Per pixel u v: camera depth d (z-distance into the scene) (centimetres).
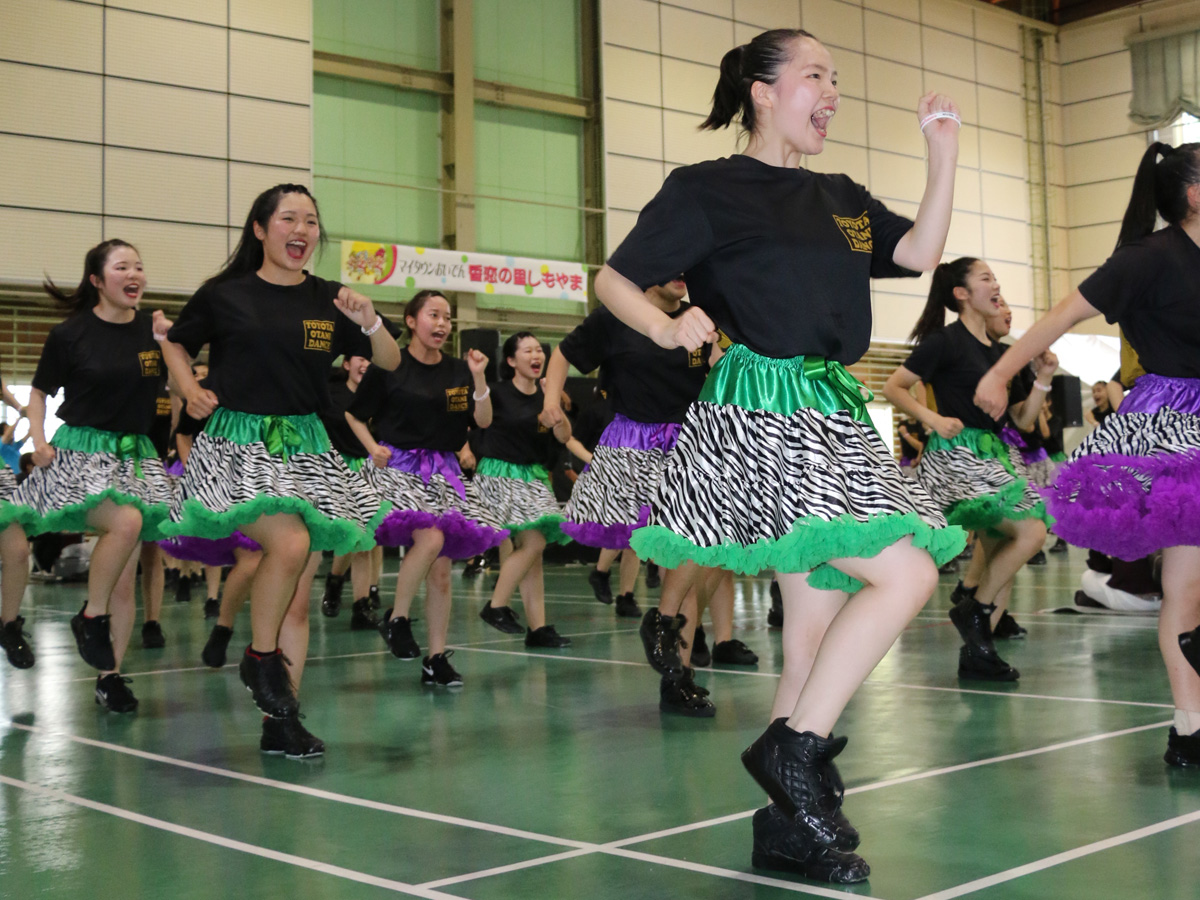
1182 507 229
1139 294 241
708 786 246
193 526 278
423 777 259
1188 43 1673
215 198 1146
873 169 1592
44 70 1066
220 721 335
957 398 398
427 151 1298
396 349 298
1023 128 1767
